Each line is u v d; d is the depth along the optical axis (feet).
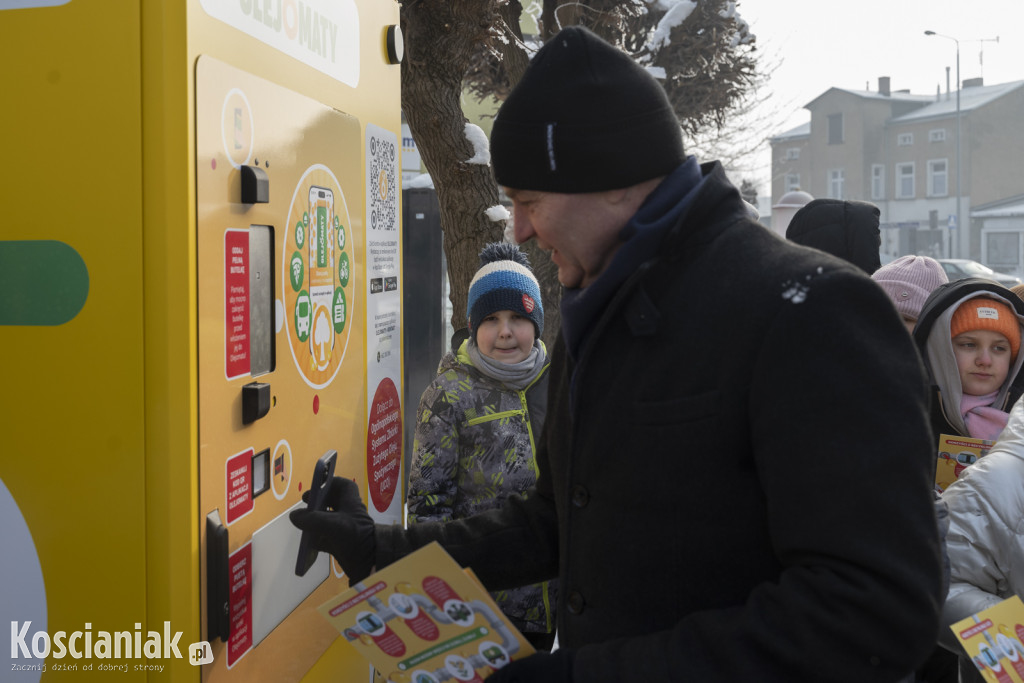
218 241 4.24
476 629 3.78
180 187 3.95
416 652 3.94
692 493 3.52
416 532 4.79
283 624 5.22
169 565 4.06
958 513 5.75
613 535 3.71
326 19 5.85
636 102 3.72
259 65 4.75
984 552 5.66
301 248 5.34
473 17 13.06
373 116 6.92
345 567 4.69
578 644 3.93
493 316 7.91
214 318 4.22
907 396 3.20
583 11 20.67
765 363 3.31
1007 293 7.58
